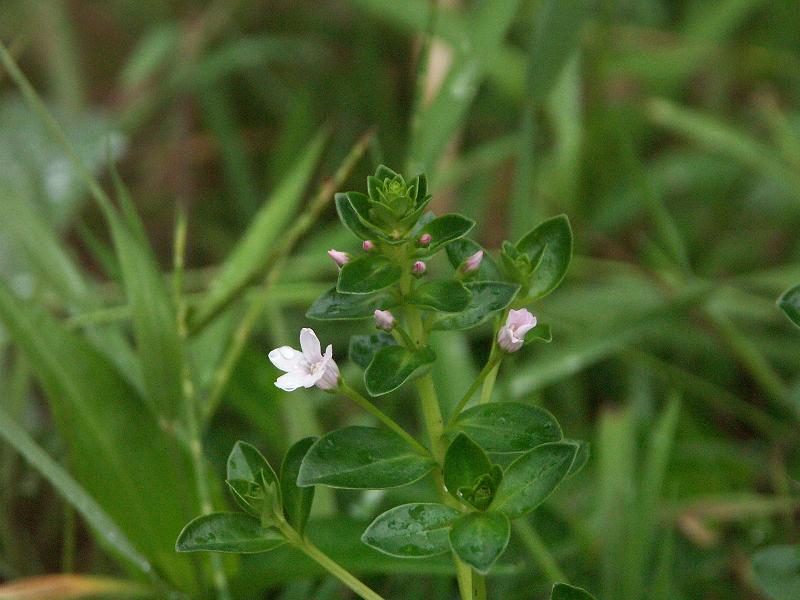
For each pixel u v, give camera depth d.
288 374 0.38
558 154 0.67
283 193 0.53
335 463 0.38
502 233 0.70
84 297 0.50
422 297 0.37
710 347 0.59
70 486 0.44
